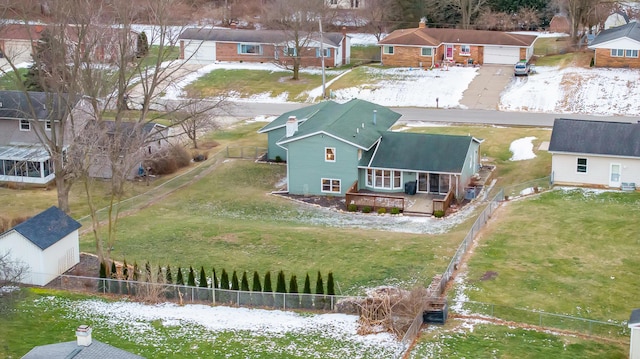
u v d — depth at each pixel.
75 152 57.09
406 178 62.75
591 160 59.56
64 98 62.75
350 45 107.88
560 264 47.03
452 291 43.88
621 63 88.75
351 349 38.31
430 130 76.88
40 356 29.77
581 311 41.78
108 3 74.62
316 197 63.25
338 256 49.81
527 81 88.94
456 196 61.34
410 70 94.69
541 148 70.06
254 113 86.50
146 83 60.53
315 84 94.44
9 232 46.00
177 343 39.12
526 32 111.94
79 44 57.28
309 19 98.06
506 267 46.75
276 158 71.00
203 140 77.19
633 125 60.03
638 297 43.09
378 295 41.84
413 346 38.16
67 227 48.28
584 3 97.25
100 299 44.50
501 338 38.94
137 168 68.25
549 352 37.53
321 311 42.72
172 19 87.00
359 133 63.84
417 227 55.78
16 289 44.66
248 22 115.19
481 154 70.31
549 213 55.03
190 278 45.16
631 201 56.62
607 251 48.66
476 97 86.56
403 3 109.06
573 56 94.56
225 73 99.19
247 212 59.91
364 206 59.91
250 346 38.75
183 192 64.12
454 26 111.12
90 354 29.77
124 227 55.97
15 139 69.94
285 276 47.16
